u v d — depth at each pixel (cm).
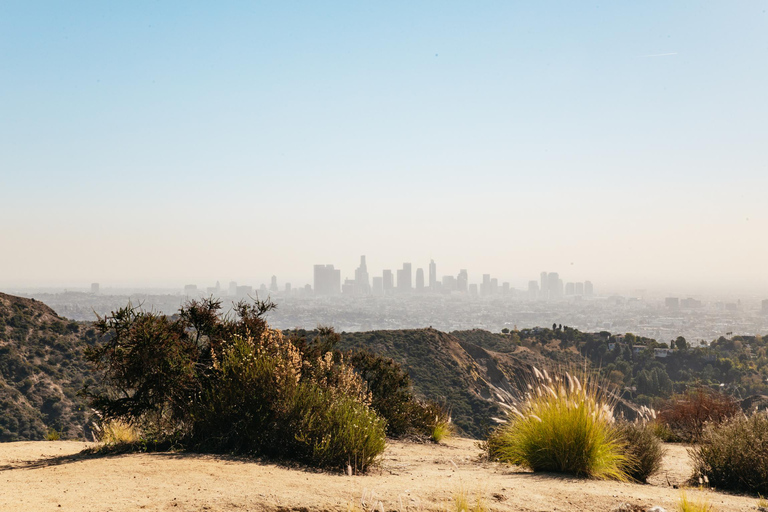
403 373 1368
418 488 504
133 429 748
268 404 675
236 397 684
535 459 684
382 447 665
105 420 732
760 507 504
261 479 489
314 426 650
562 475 649
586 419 662
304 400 679
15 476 484
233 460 603
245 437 668
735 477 644
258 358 737
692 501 495
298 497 424
